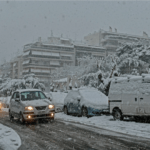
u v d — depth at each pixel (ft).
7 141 30.86
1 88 163.02
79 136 34.58
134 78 47.50
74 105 60.59
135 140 31.35
